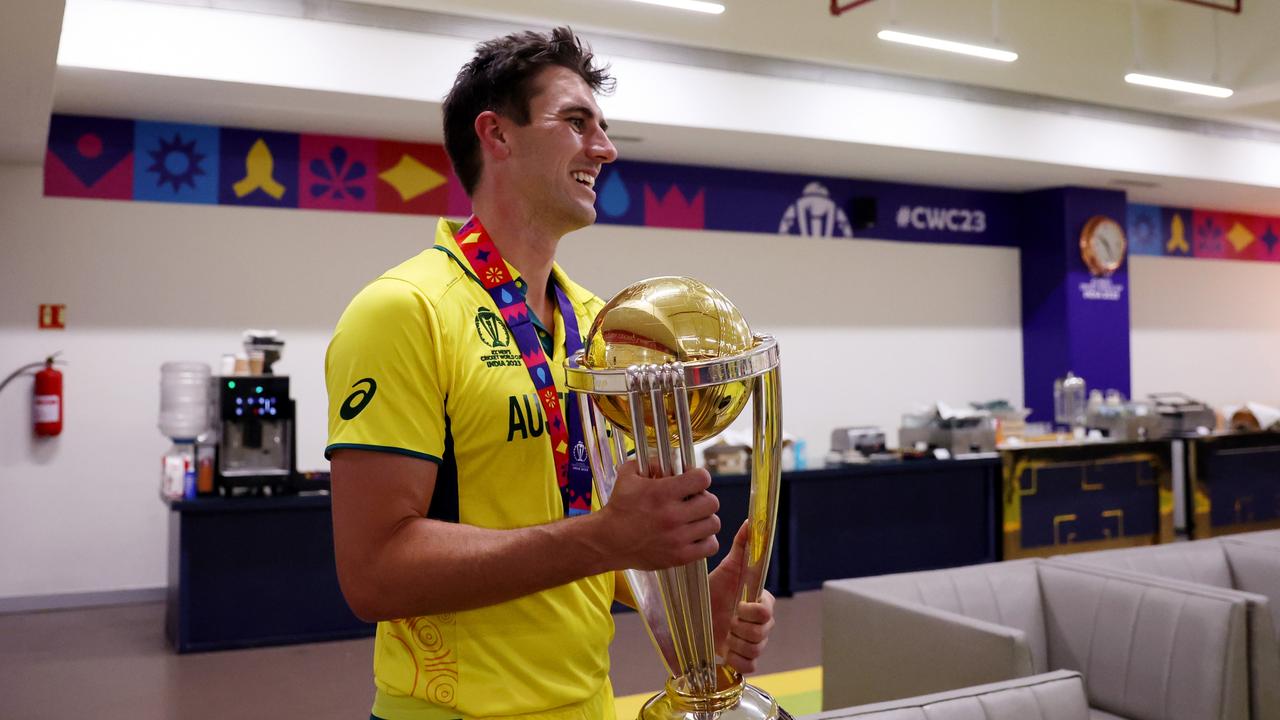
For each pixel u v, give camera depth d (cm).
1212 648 275
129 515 591
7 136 496
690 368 83
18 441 570
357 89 508
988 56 579
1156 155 752
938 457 677
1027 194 853
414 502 100
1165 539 748
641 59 570
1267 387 1018
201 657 488
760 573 101
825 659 326
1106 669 304
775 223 752
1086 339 824
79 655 491
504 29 536
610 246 699
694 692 94
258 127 602
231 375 496
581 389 87
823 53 618
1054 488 707
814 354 770
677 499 84
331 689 439
